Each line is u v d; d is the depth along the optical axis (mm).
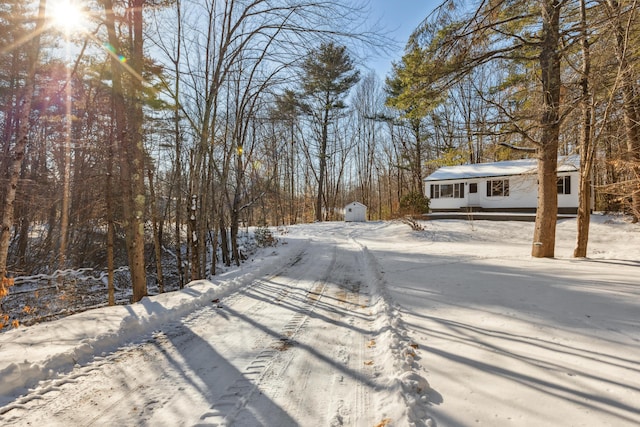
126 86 7395
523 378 2781
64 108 13656
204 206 10836
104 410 2678
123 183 7312
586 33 8086
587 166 9406
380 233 21141
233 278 7957
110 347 3979
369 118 35875
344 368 3258
